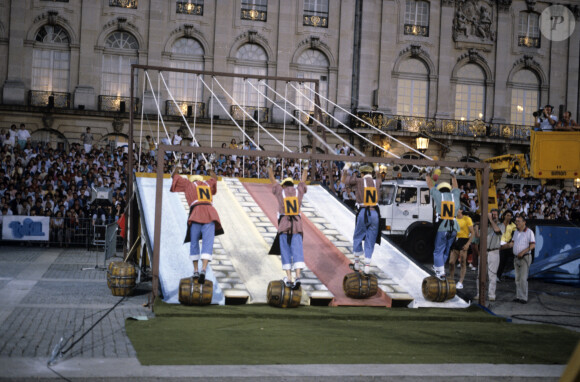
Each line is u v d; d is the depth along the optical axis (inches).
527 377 345.7
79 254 970.1
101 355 360.8
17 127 1540.4
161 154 538.0
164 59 1631.4
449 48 1766.7
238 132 1649.9
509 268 938.1
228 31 1663.4
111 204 1067.9
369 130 1659.7
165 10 1633.9
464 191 1381.6
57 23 1581.0
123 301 561.9
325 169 1406.3
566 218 1486.2
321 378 327.0
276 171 1348.4
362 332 460.8
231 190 836.0
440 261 602.5
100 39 1600.6
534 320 570.3
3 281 648.4
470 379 340.2
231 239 681.6
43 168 1201.4
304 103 1697.8
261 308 525.7
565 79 1833.2
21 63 1563.7
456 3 1774.1
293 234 541.3
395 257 687.1
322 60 1717.5
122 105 1578.5
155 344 391.5
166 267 604.1
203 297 519.8
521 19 1819.6
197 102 1646.2
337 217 797.2
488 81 1790.1
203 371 326.3
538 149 765.9
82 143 1555.1
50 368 324.5
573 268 855.1
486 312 569.6
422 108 1760.6
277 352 382.9
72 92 1587.1
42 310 499.2
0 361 336.5
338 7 1716.3
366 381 330.6
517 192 1584.6
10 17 1558.8
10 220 1034.7
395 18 1736.0
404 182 1017.5
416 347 415.8
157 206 539.8
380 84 1718.8
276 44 1688.0
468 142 1753.2
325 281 609.0
